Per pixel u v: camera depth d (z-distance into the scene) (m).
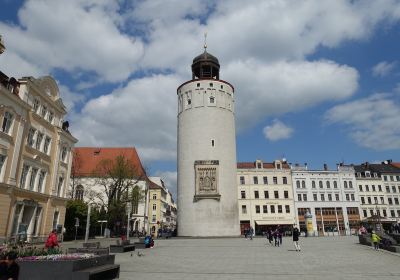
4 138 28.80
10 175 29.45
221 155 54.12
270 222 71.81
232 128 57.47
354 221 75.38
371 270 14.50
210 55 61.88
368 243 30.30
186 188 53.53
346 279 12.13
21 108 31.31
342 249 26.48
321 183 76.44
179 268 15.30
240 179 74.38
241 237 49.38
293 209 73.50
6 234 28.91
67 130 42.06
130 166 58.56
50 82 36.84
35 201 33.59
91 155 79.06
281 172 75.56
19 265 10.40
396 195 81.75
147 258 20.06
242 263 17.25
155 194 103.19
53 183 37.38
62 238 38.88
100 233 56.84
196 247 29.88
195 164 53.19
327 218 74.31
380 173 82.62
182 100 58.66
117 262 17.88
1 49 29.52
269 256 21.05
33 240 32.84
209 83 57.19
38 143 34.94
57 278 10.30
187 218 52.38
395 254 21.86
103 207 55.31
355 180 78.19
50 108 37.28
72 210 46.28
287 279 12.15
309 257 20.31
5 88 28.33
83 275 10.28
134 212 70.19
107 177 58.41
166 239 47.66
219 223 51.16
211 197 51.75
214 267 15.63
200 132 54.78
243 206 72.75
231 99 59.03
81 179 69.06
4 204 28.69
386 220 78.31
